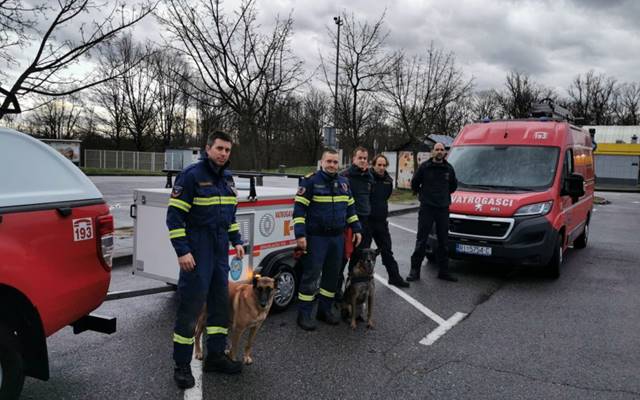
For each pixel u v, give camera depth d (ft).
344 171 21.13
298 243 16.43
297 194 16.71
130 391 12.19
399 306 20.29
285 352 15.11
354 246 17.87
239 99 37.42
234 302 13.64
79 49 23.79
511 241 23.82
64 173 11.68
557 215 24.79
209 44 35.24
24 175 10.64
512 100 203.41
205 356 14.58
